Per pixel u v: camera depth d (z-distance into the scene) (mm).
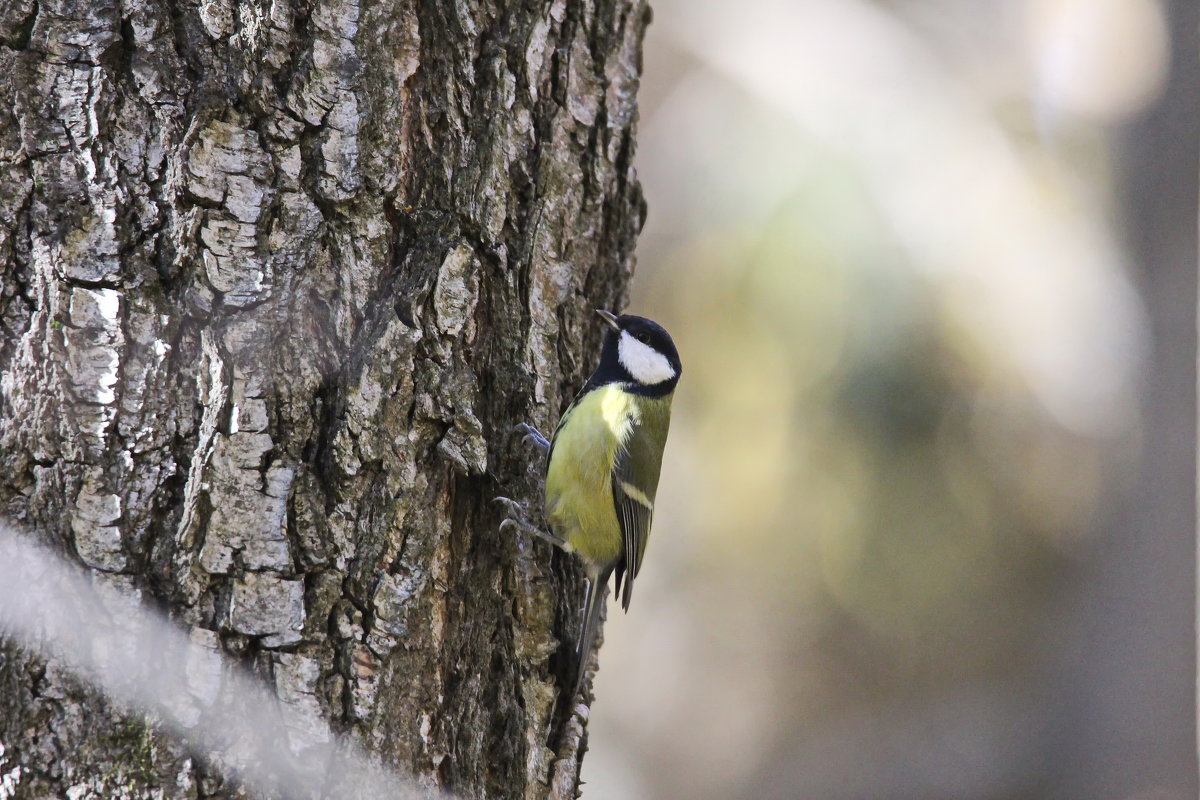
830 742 21000
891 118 21828
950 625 20250
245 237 6078
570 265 8039
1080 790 20234
